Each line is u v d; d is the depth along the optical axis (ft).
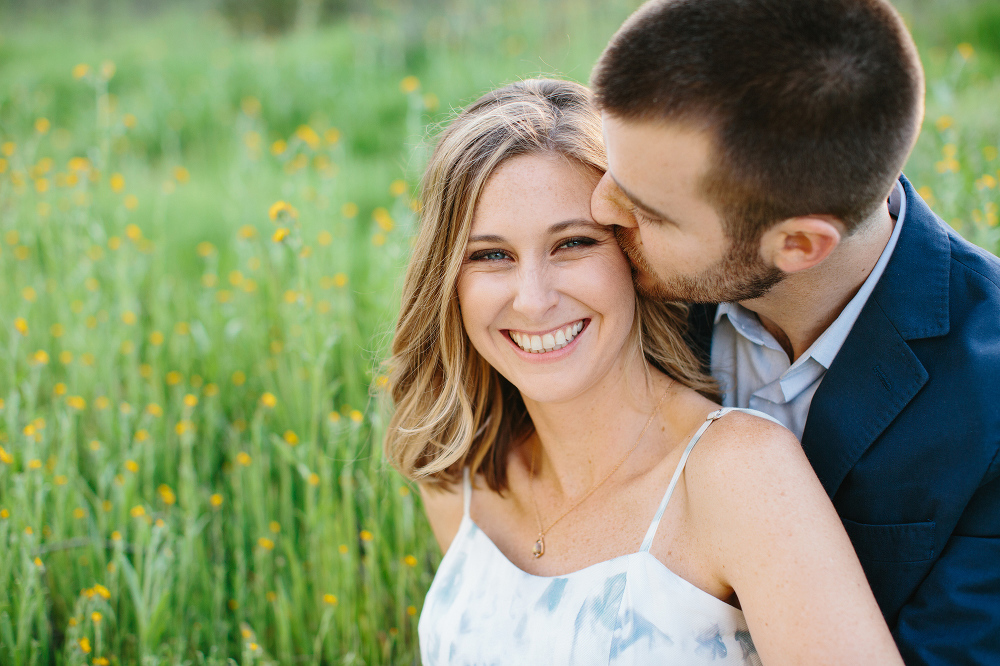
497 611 4.43
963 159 9.48
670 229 3.82
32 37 30.01
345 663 6.23
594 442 4.46
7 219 11.18
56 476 7.14
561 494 4.66
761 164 3.42
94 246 10.34
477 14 23.09
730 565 3.74
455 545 4.86
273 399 7.91
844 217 3.64
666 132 3.47
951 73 14.08
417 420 5.07
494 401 4.95
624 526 4.24
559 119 4.09
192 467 7.95
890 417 4.01
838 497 4.25
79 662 5.84
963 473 3.78
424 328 4.78
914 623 3.93
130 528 7.13
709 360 5.18
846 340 4.24
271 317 9.55
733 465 3.79
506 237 4.01
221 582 6.67
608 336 4.15
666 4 3.44
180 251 12.52
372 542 6.58
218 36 29.37
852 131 3.35
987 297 3.96
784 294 4.26
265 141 16.16
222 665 6.30
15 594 6.24
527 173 3.97
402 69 21.12
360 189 13.70
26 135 17.10
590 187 4.04
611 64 3.58
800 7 3.26
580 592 4.19
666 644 3.94
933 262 4.10
